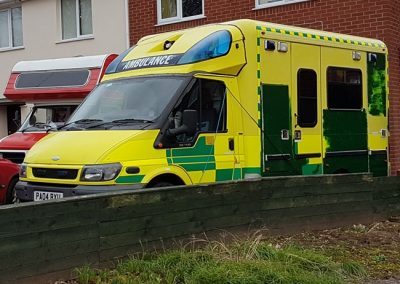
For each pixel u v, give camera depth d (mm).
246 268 5285
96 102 7793
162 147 6840
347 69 9273
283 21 12461
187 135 7098
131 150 6602
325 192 7762
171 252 5750
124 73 8023
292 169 8188
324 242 7051
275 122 7969
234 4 13180
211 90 7457
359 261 6250
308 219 7547
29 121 12047
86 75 11406
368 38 10445
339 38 9164
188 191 6172
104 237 5445
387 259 6422
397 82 11398
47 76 11883
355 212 8156
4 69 19484
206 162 7266
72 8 17688
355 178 8172
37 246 4914
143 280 5129
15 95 12086
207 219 6348
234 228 6633
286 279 5152
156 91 7312
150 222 5824
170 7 14688
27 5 18625
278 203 7168
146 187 6617
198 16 13938
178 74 7332
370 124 9750
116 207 5543
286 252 5906
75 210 5211
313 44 8617
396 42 11422
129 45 15484
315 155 8578
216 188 6449
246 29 7801
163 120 6926
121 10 15781
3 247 4660
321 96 8727
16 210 4754
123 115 7270
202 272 5129
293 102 8234
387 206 8695
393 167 11203
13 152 10969
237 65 7699
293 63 8281
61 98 11648
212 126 7410
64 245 5129
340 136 9062
